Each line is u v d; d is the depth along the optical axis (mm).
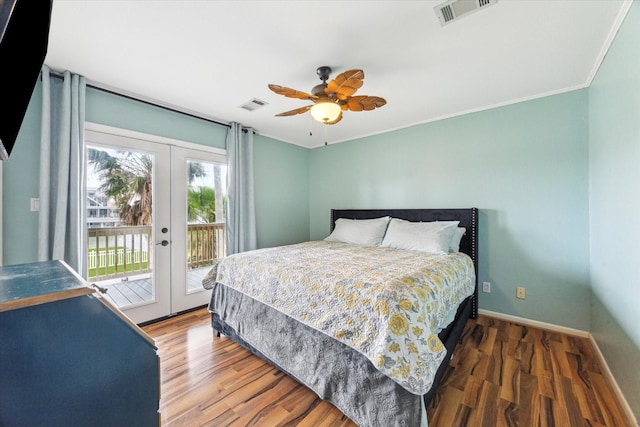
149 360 686
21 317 525
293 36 1712
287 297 1782
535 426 1401
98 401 610
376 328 1330
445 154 3131
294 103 2764
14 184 1990
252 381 1788
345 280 1610
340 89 1869
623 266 1591
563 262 2471
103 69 2100
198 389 1709
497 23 1600
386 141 3637
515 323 2676
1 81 688
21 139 2014
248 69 2104
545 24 1604
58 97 2133
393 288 1451
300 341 1690
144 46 1809
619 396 1568
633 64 1416
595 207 2182
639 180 1371
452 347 1821
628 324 1512
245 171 3516
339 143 4164
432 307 1511
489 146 2842
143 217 2697
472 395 1625
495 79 2273
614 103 1717
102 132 2393
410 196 3414
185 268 2996
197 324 2691
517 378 1785
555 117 2494
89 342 601
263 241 3842
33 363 536
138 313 2635
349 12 1510
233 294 2244
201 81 2295
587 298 2361
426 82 2322
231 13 1509
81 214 2219
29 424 530
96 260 2404
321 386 1534
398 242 2873
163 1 1419
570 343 2256
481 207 2896
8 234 1967
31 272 717
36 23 717
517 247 2697
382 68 2094
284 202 4145
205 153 3164
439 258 2293
